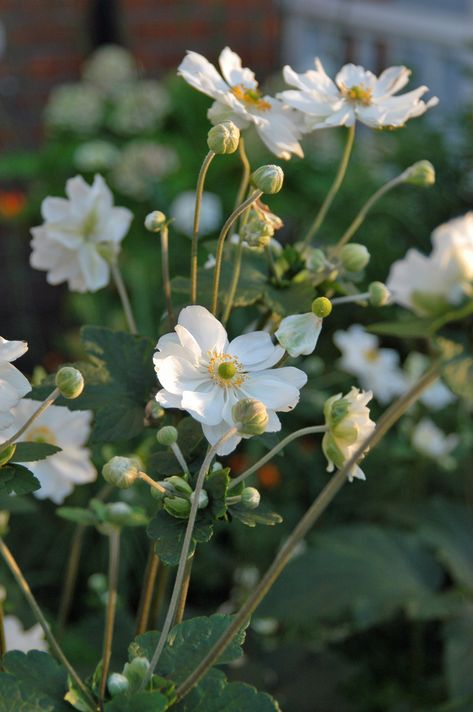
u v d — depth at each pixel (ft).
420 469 6.01
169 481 2.83
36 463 3.38
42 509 6.39
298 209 8.68
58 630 3.92
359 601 4.86
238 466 6.89
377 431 2.65
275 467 6.79
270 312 3.27
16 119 10.78
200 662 2.84
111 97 10.20
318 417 7.02
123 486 2.78
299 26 11.14
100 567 6.17
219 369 2.84
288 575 4.98
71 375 2.78
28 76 10.71
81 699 2.79
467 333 2.75
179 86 10.16
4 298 10.38
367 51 10.29
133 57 10.86
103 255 3.43
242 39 11.09
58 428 3.34
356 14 10.27
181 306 3.16
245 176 3.16
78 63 10.81
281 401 2.85
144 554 6.29
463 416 5.85
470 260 2.75
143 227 9.02
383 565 5.04
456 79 9.42
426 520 5.28
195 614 4.93
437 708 4.64
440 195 7.97
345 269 3.19
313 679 4.60
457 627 4.76
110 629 3.06
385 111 3.18
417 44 9.58
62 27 10.66
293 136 3.17
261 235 3.01
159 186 9.22
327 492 2.64
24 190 10.62
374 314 7.36
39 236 3.44
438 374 2.68
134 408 3.06
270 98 3.22
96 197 3.41
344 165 3.26
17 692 2.79
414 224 7.92
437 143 8.04
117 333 3.10
